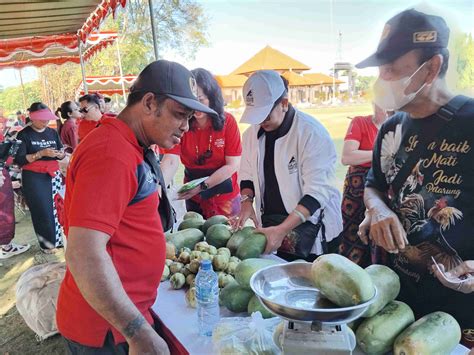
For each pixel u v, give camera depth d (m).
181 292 1.63
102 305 1.02
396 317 1.10
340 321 0.97
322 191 1.86
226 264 1.65
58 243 4.85
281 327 1.12
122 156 1.09
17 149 4.44
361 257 2.72
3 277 4.21
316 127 1.91
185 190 2.33
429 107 1.18
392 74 1.15
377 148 1.42
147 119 1.17
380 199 1.41
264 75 1.86
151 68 1.17
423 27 1.08
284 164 1.96
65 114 5.99
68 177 1.15
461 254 1.16
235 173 2.68
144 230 1.23
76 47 8.16
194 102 1.17
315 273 1.03
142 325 1.05
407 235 1.27
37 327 2.92
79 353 1.27
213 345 1.19
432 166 1.19
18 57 9.48
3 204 4.69
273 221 2.03
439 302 1.22
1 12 5.15
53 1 4.88
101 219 1.03
